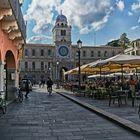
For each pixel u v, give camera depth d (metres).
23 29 24.16
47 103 23.27
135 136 9.48
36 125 11.80
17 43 23.62
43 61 130.50
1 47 17.55
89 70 35.00
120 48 136.00
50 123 12.33
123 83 24.44
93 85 28.83
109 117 13.15
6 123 12.36
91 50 134.50
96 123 12.30
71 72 42.22
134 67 28.28
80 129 10.85
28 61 129.12
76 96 30.38
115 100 23.23
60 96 33.78
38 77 129.25
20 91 24.61
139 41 95.62
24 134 9.92
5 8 15.02
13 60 24.45
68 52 121.62
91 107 17.88
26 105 21.27
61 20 129.88
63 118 13.94
